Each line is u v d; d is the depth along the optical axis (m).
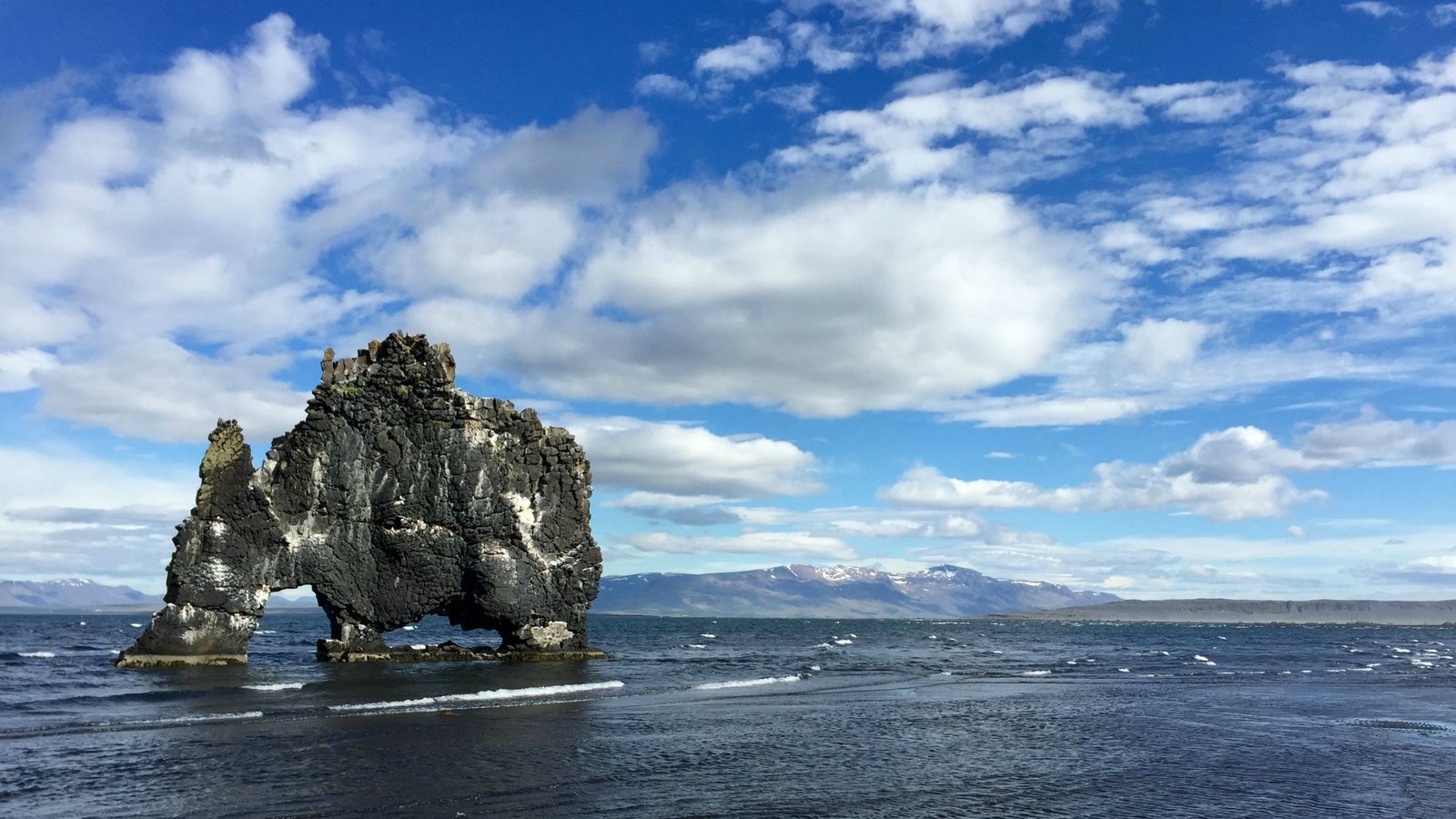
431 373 59.31
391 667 55.03
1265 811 23.83
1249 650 122.81
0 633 121.81
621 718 36.75
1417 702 50.09
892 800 23.94
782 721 37.56
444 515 59.00
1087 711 43.50
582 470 64.75
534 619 62.00
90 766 25.16
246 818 20.78
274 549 54.47
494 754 28.22
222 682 44.66
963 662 81.44
